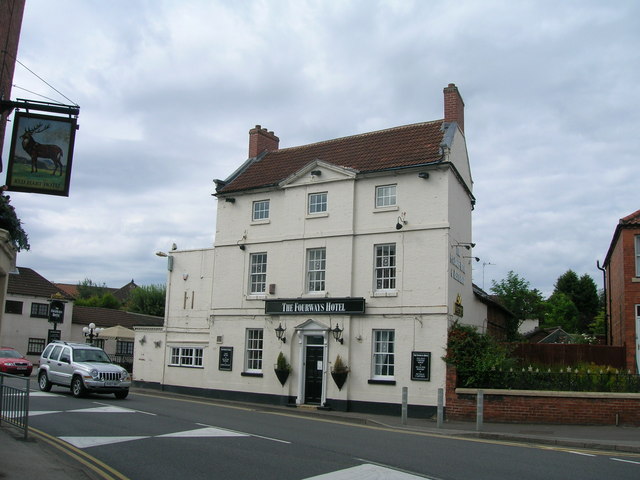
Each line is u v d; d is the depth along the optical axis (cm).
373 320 2353
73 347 2475
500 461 1224
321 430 1647
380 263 2412
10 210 1341
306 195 2617
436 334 2216
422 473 1072
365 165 2522
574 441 1553
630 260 2370
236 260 2805
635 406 1889
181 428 1552
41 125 1156
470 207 2720
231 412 2067
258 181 2839
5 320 4741
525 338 4391
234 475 1027
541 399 1958
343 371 2342
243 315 2722
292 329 2536
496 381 2064
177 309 3067
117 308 7219
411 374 2220
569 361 2406
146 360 3130
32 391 2412
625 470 1169
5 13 1312
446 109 2622
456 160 2494
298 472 1057
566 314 6450
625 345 2370
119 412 1845
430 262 2281
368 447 1348
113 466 1088
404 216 2366
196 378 2905
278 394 2539
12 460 1035
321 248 2552
